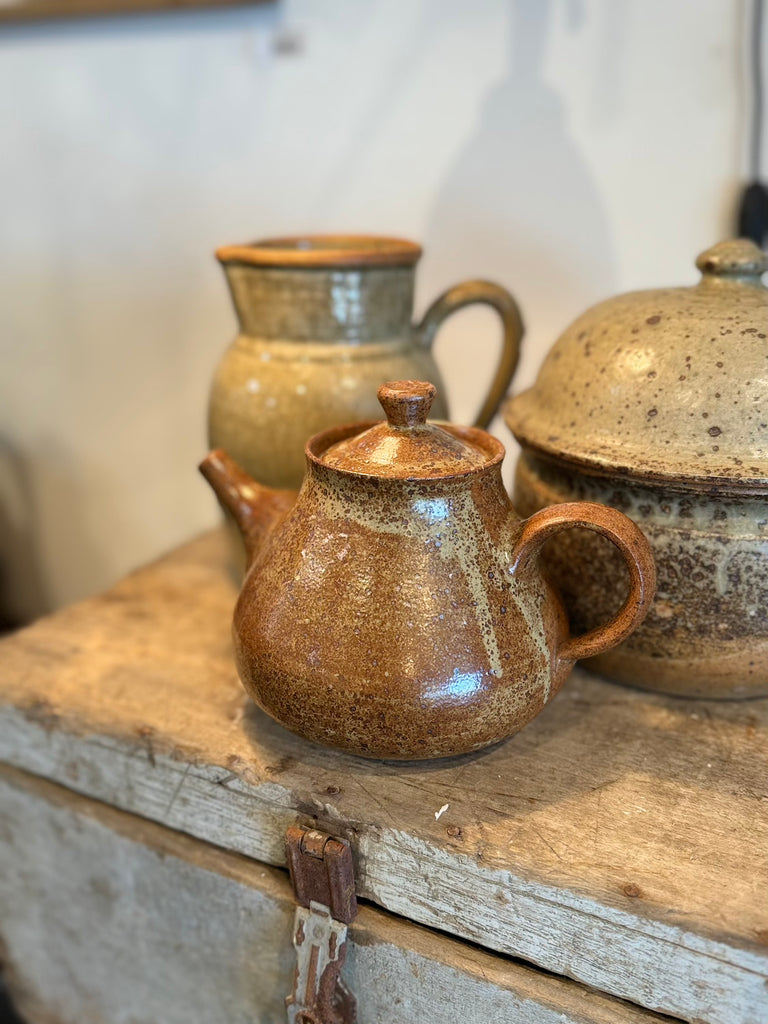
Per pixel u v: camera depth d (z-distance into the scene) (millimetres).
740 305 575
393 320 757
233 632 576
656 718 624
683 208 885
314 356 726
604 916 472
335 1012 587
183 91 1096
